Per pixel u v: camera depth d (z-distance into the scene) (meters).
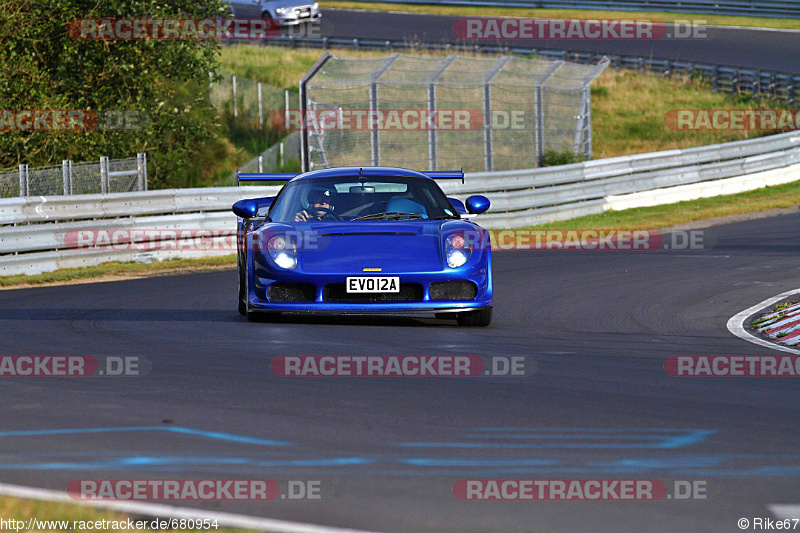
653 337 28.45
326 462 14.57
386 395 19.38
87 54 72.06
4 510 11.80
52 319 31.19
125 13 73.06
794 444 15.95
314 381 20.66
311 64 130.88
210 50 79.19
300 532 11.52
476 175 68.56
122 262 52.06
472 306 28.36
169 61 75.19
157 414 17.58
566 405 18.72
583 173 76.62
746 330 30.14
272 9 139.62
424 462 14.62
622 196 78.75
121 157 74.12
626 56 140.38
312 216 30.56
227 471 14.08
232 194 57.81
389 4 180.00
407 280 27.78
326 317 30.80
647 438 16.20
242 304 31.83
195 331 27.83
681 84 134.00
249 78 123.06
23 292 40.34
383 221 30.06
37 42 70.75
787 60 136.62
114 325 29.48
